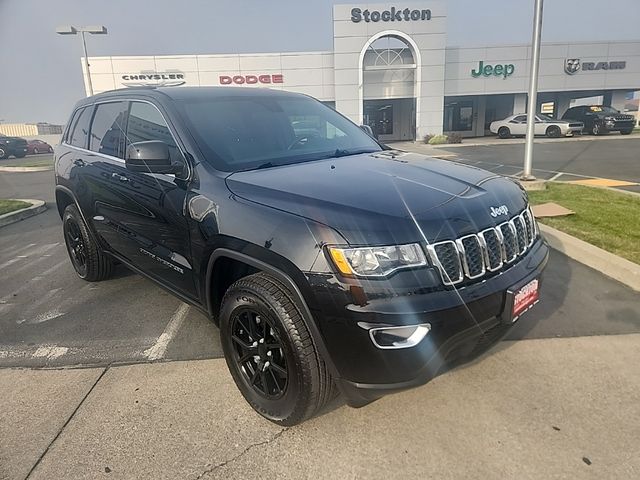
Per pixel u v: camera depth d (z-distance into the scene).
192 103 3.27
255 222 2.31
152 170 2.81
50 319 3.86
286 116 3.59
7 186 14.09
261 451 2.29
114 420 2.55
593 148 18.45
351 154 3.37
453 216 2.19
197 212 2.68
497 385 2.75
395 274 1.99
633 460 2.15
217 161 2.85
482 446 2.27
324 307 2.03
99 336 3.53
